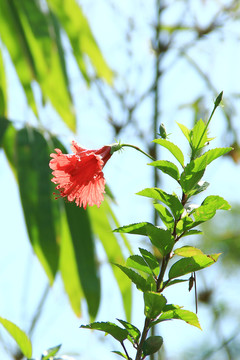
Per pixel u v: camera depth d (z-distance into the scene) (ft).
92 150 5.42
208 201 5.03
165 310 5.01
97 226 7.43
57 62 7.84
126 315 7.53
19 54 7.86
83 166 5.38
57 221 6.93
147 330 5.03
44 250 6.84
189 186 5.09
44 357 5.35
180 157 5.14
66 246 7.25
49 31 7.70
